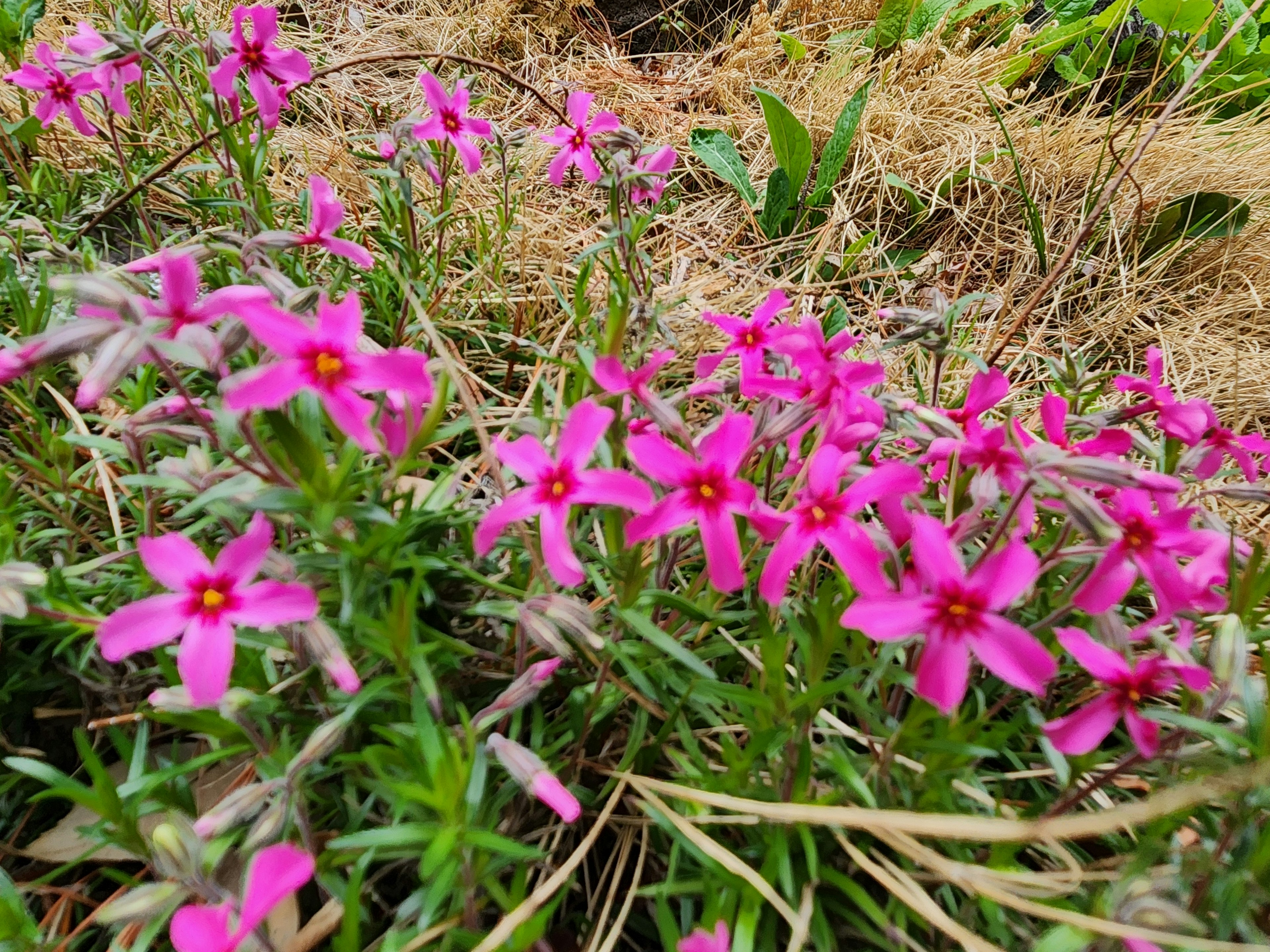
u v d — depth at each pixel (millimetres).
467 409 116
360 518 100
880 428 125
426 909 83
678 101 364
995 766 125
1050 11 410
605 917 101
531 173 287
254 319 87
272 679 110
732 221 297
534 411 123
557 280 231
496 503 164
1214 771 94
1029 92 354
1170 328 264
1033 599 127
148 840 105
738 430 101
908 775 105
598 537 150
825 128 331
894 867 99
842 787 101
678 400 151
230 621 90
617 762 121
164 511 144
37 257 185
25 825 121
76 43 188
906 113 330
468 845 86
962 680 90
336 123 299
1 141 215
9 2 230
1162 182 303
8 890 92
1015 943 101
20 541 125
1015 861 112
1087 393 183
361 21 374
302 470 90
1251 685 93
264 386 86
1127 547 102
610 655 107
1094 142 323
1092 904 98
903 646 106
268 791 89
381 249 221
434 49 365
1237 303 270
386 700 112
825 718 116
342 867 106
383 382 89
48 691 128
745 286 247
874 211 306
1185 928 85
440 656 111
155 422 112
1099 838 116
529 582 123
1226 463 182
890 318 140
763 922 101
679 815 104
